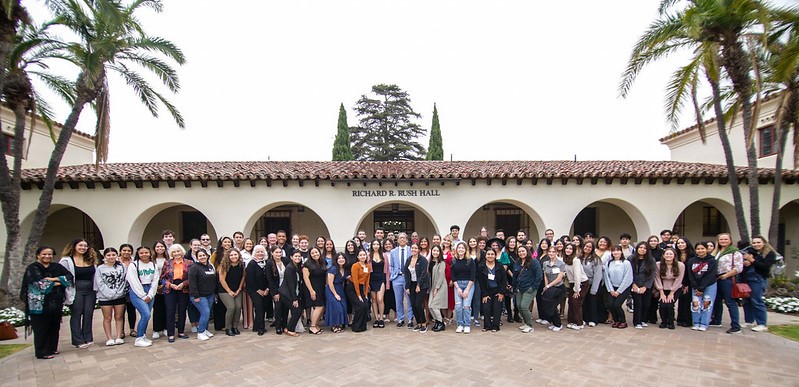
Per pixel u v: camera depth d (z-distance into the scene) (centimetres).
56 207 1158
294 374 493
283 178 1112
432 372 493
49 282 560
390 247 779
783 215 1360
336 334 679
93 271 628
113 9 791
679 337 645
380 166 1330
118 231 1110
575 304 700
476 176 1130
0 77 791
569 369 502
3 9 776
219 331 712
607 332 679
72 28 886
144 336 624
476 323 732
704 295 685
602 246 750
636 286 702
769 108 1212
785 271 1339
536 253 801
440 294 690
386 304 777
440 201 1175
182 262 666
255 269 686
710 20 847
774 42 888
